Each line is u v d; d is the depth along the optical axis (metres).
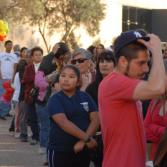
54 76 13.66
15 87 19.53
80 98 8.82
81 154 8.60
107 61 9.86
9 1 46.41
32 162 14.77
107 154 6.34
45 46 54.25
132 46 6.17
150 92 5.92
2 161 14.84
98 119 8.77
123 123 6.23
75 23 52.00
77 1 51.16
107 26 64.69
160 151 6.91
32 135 17.58
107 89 6.25
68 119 8.68
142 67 6.20
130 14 70.19
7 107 24.31
